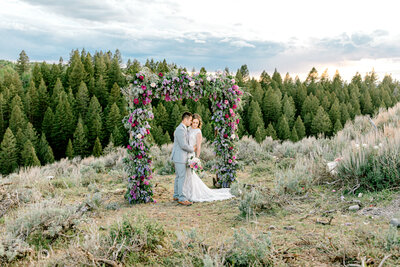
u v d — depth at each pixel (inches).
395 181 181.9
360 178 198.7
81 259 109.5
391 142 209.6
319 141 403.2
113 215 198.1
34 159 2060.8
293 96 4675.2
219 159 291.4
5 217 182.9
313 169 238.1
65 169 431.5
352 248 108.9
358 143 242.8
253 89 4347.9
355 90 4690.0
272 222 158.6
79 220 155.1
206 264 96.0
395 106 478.6
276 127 3440.0
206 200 238.1
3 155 2215.8
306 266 103.2
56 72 4261.8
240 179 300.2
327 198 188.2
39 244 135.9
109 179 356.8
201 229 158.2
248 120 3462.1
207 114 2970.0
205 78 268.7
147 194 245.6
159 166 419.5
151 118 254.1
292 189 202.8
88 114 3026.6
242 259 107.4
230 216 181.5
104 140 2891.2
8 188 237.3
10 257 117.0
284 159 355.6
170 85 259.0
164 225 169.5
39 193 240.1
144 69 254.5
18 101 2997.0
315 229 138.7
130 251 120.5
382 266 97.2
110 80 4367.6
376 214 149.3
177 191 247.8
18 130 2449.6
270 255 107.7
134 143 245.4
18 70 5713.6
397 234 119.5
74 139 2822.3
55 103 3299.7
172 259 116.0
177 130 242.5
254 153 413.7
